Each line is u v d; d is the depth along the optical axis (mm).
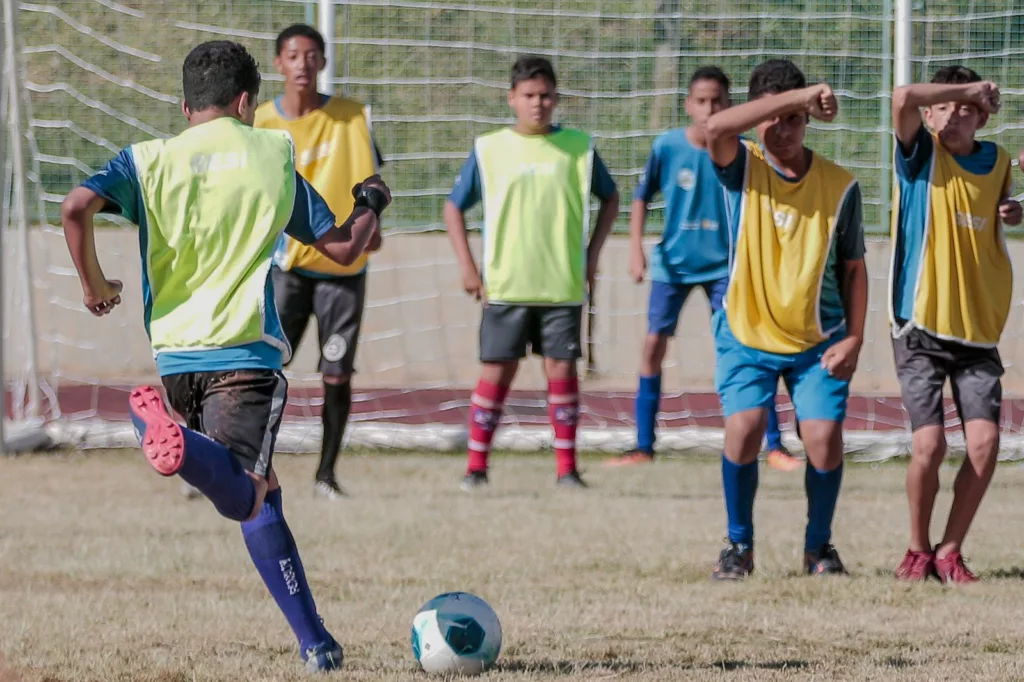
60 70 38031
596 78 35531
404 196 37656
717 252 25516
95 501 22109
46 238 38781
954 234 15945
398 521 20250
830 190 15742
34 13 38062
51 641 12531
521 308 23828
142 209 10984
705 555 17766
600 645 12617
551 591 15375
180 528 19594
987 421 16078
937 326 16016
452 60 36188
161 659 11828
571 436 24219
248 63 11617
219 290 10906
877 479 25641
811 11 34906
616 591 15414
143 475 25109
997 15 32281
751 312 16062
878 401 34188
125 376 38438
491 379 24000
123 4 37625
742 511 16359
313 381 36719
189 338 10844
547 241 23641
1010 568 17109
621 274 39031
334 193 22359
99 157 38281
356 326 22594
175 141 11172
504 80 36281
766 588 15602
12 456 27203
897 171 16141
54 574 16125
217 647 12391
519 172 23594
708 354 39125
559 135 23859
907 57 29000
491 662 11367
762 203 15828
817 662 11930
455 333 40312
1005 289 16266
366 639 12875
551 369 24109
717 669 11617
